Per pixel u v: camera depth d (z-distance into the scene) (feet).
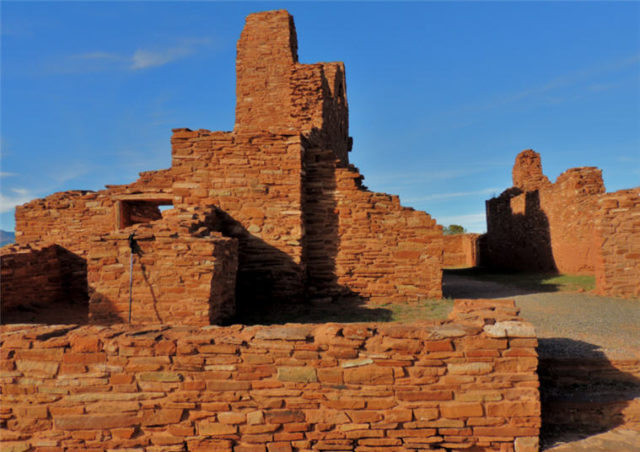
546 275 63.21
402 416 15.72
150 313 26.40
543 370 20.29
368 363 15.99
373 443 15.79
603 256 41.37
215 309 27.32
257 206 38.88
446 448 15.72
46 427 16.51
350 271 40.47
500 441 15.53
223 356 16.33
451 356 15.84
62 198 55.11
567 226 61.21
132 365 16.42
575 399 18.38
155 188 53.26
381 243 40.34
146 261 26.53
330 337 16.20
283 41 57.88
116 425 16.29
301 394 16.12
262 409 16.11
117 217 52.80
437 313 32.60
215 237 28.73
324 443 15.90
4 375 16.66
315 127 47.21
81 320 38.01
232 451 16.02
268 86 57.47
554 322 28.89
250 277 38.29
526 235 77.46
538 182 86.99
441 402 15.74
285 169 39.09
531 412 15.46
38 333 17.22
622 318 30.12
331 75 61.82
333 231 40.86
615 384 19.79
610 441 16.43
